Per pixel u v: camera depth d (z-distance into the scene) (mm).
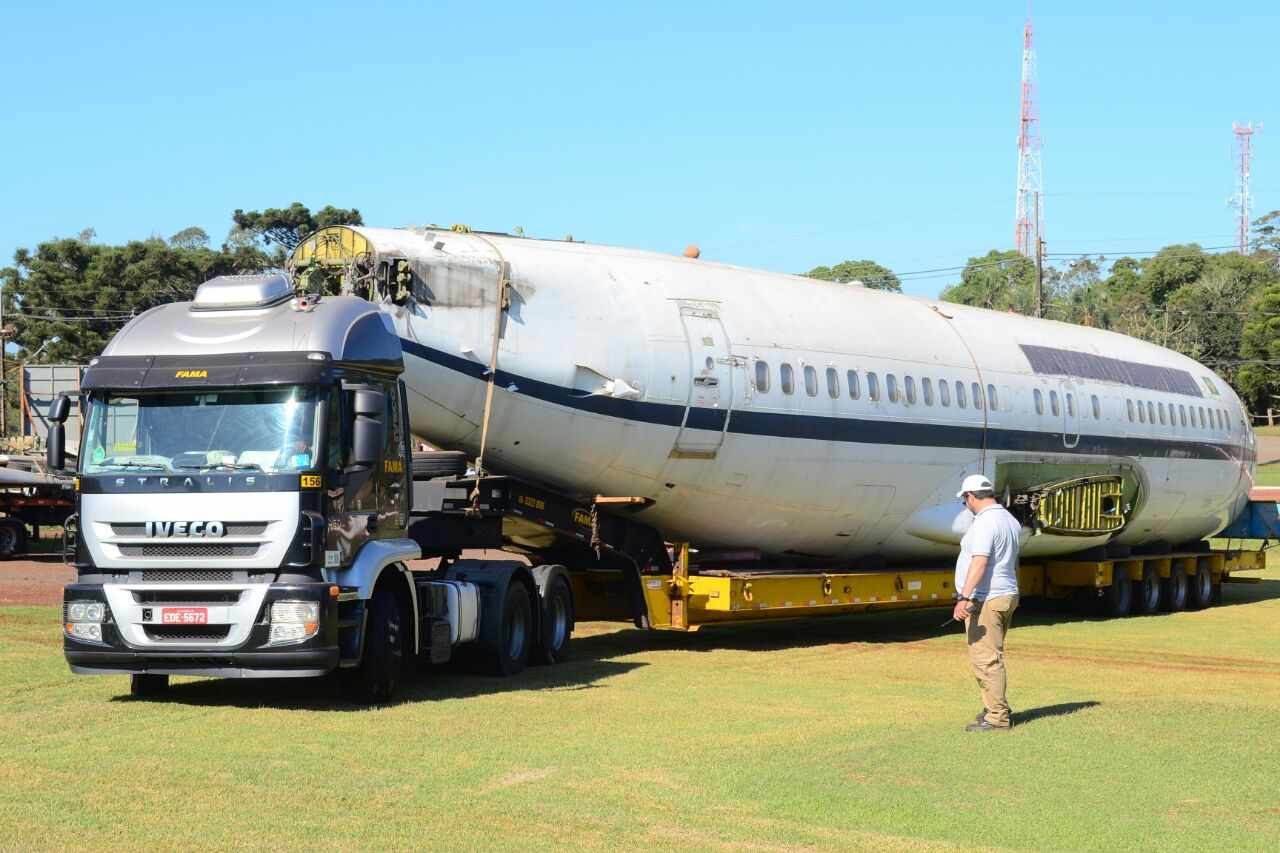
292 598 10977
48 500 32312
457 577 14148
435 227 15648
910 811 8070
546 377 15312
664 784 8703
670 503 16859
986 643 10883
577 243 17156
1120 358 24938
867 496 18688
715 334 16812
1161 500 25062
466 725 10805
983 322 22219
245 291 12070
